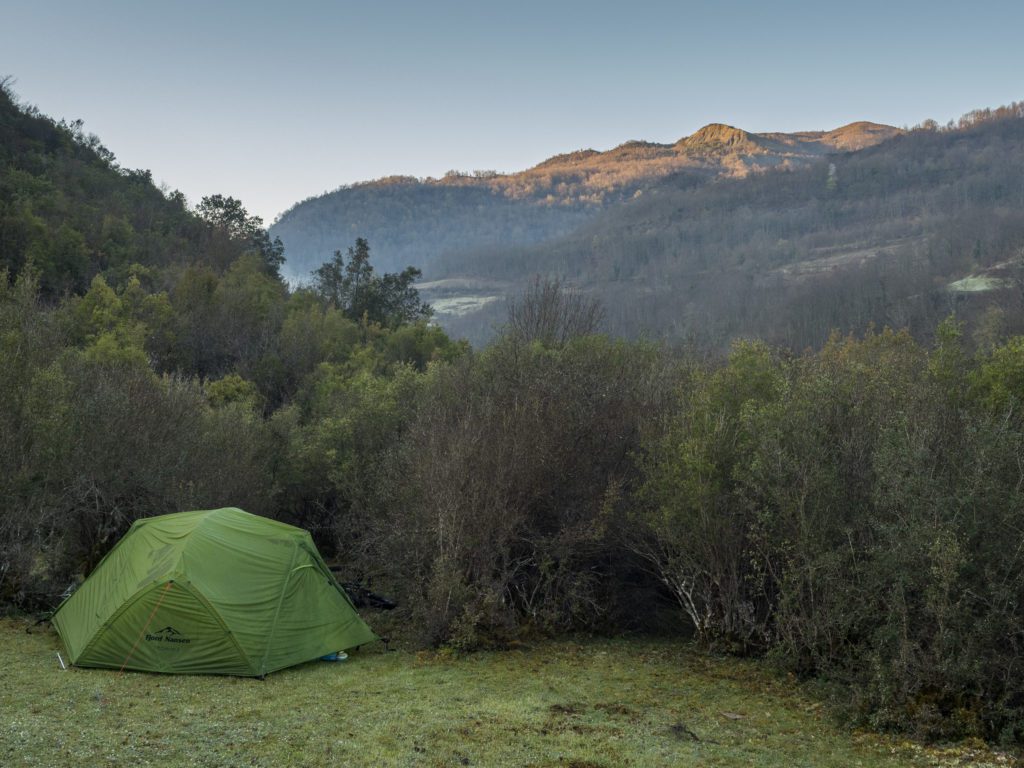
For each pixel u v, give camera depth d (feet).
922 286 404.16
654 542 47.34
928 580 31.32
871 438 37.81
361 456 62.75
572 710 32.32
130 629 35.40
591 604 47.19
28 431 47.21
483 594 44.19
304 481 67.10
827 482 35.73
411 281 216.74
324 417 77.71
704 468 40.47
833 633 36.11
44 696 30.50
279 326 140.15
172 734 27.25
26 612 44.80
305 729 28.58
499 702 32.96
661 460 45.03
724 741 29.30
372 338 159.33
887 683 30.81
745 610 41.88
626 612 49.32
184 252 210.79
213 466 58.44
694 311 511.81
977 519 30.58
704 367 55.26
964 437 33.83
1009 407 35.68
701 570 43.04
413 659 40.27
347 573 57.26
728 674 38.50
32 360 50.90
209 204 269.44
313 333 138.10
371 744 27.32
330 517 67.97
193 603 35.53
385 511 54.34
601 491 47.50
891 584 32.71
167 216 244.42
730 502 41.06
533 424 47.62
